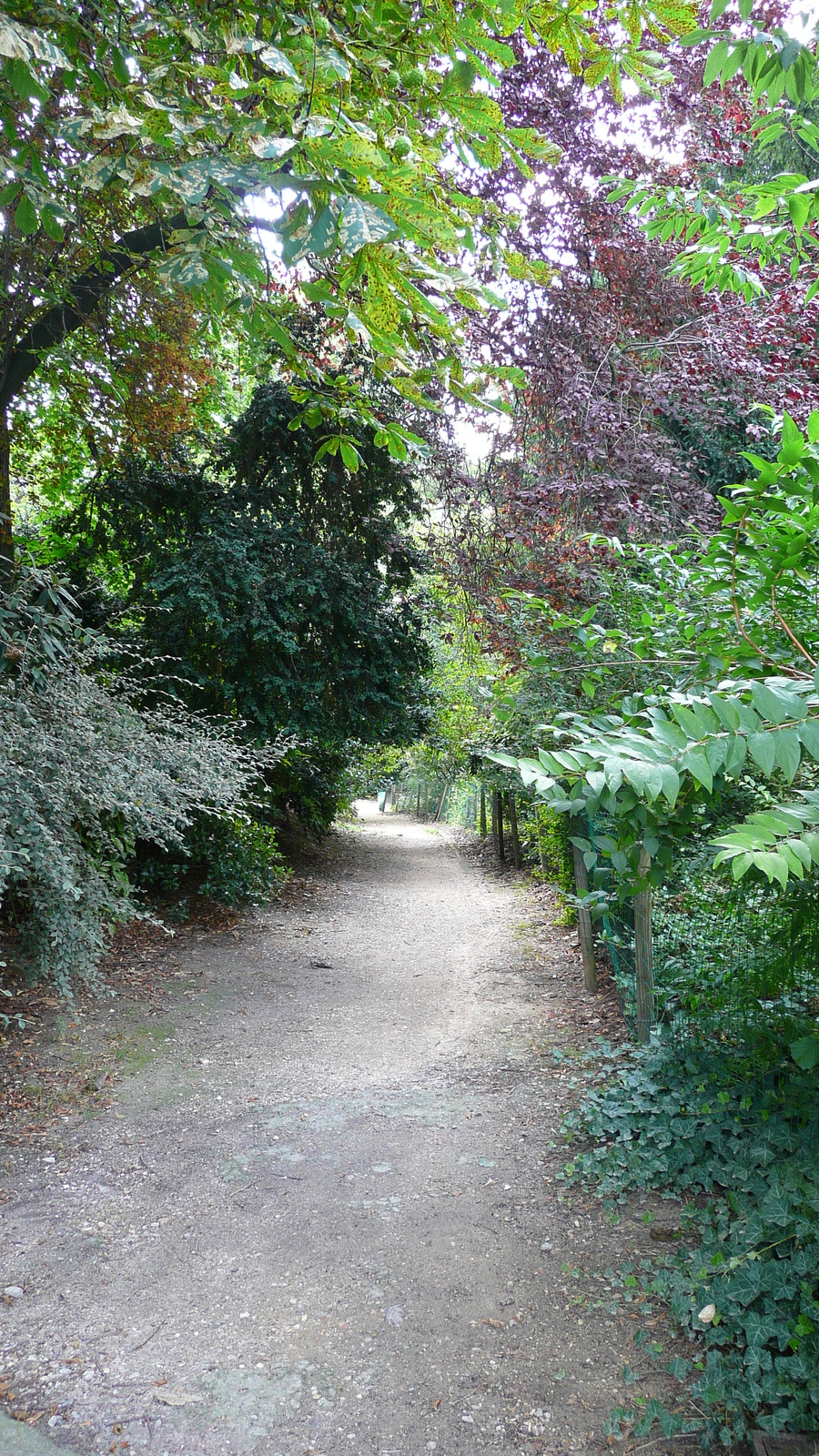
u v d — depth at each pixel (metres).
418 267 1.71
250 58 2.30
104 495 8.09
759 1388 2.12
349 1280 2.81
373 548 9.73
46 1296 2.73
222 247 2.02
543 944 7.38
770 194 2.27
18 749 4.18
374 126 2.05
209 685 8.18
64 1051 4.65
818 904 2.55
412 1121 4.02
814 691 1.39
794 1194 2.63
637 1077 3.68
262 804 7.04
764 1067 3.37
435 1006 5.99
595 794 1.61
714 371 5.87
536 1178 3.39
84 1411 2.25
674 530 5.48
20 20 2.17
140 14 2.38
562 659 4.43
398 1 2.21
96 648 5.17
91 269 5.23
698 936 3.93
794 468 1.57
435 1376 2.38
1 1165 3.54
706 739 1.36
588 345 6.05
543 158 2.09
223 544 7.85
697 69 5.59
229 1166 3.60
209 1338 2.54
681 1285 2.54
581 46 2.55
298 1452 2.12
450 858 15.51
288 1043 5.15
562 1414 2.21
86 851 4.80
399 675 9.93
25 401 6.84
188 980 6.12
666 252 5.96
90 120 1.73
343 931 8.35
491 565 6.65
